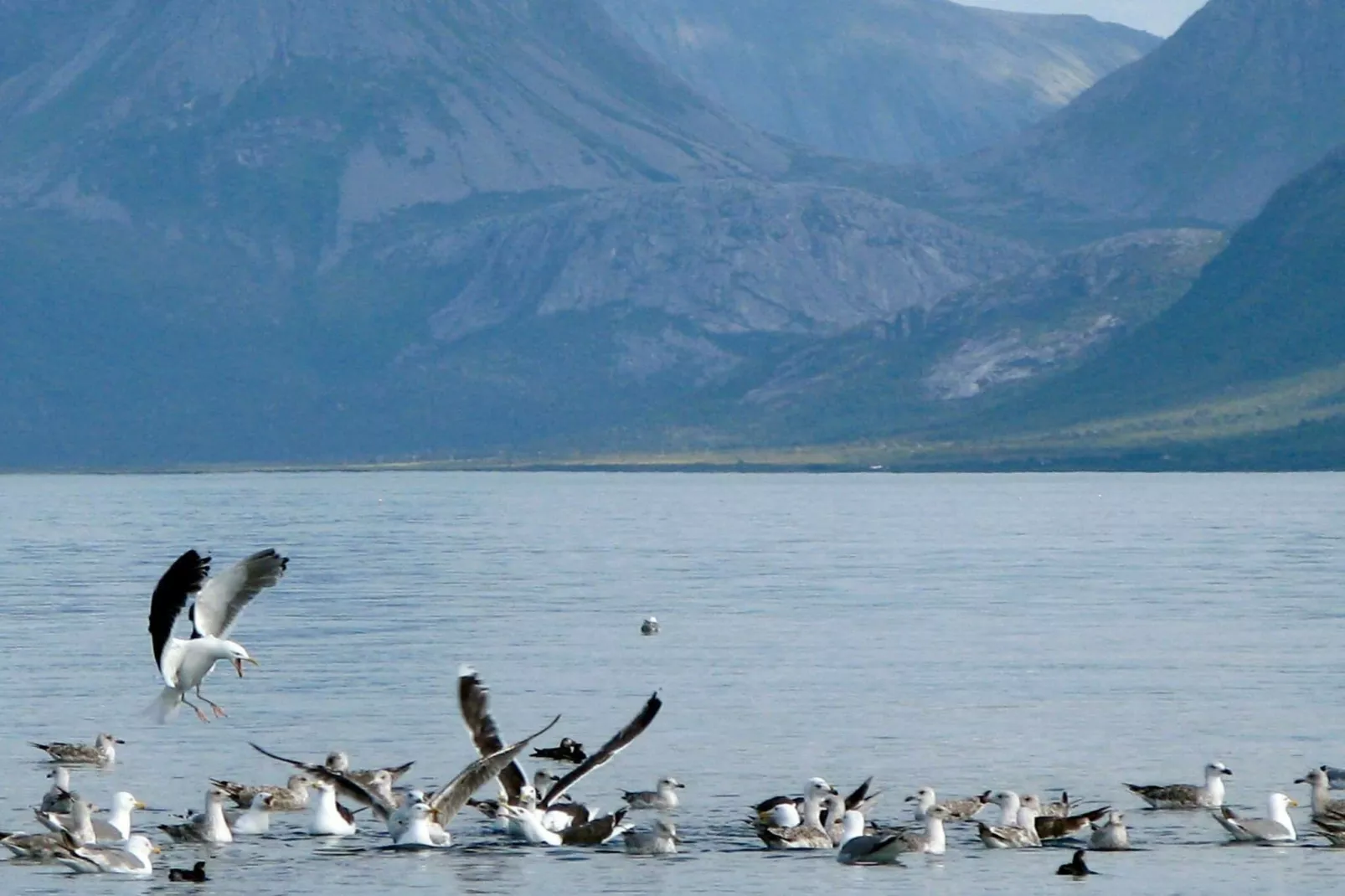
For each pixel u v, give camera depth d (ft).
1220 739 179.63
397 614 301.84
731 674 225.35
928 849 139.54
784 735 182.19
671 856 137.69
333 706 200.75
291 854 138.41
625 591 348.59
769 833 139.64
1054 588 352.28
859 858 135.33
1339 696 205.77
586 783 161.58
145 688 214.90
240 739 181.88
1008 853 139.33
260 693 210.59
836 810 143.43
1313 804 148.66
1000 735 181.78
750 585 362.74
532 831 141.49
